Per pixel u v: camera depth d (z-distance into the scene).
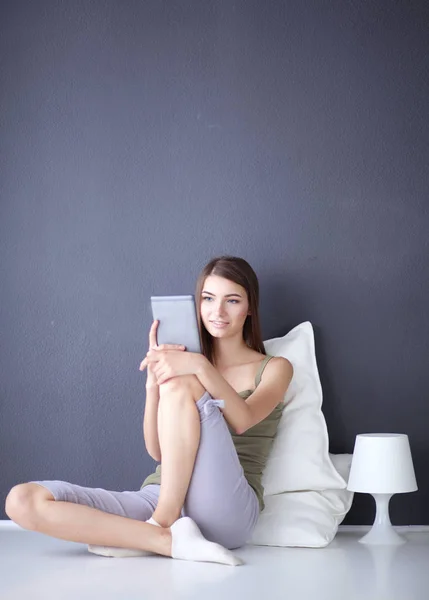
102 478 3.17
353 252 3.16
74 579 2.23
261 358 2.89
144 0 3.22
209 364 2.53
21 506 2.40
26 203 3.22
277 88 3.19
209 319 2.86
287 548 2.71
